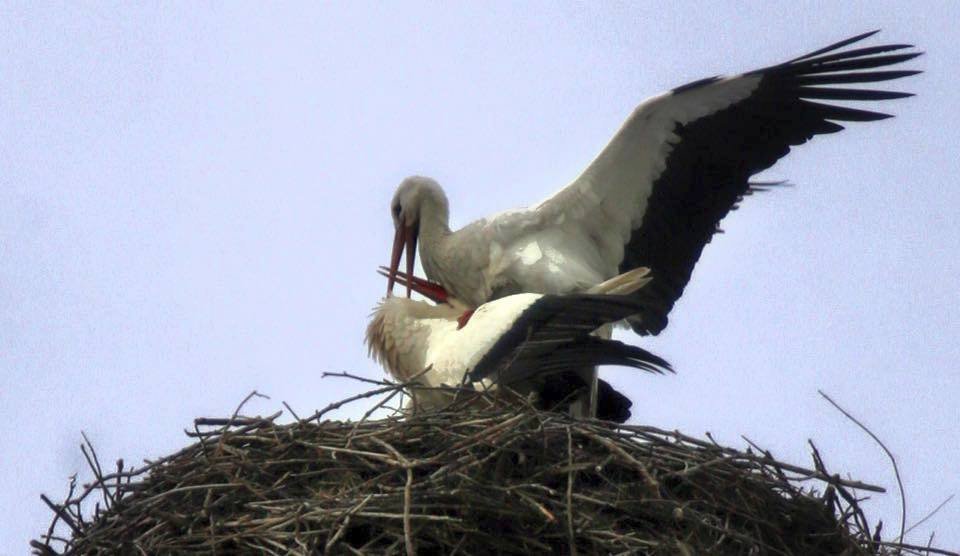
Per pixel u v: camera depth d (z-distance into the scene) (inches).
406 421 518.9
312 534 483.2
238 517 502.0
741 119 648.4
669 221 652.7
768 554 512.4
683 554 485.1
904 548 516.7
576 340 570.3
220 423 525.3
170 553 501.0
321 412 523.5
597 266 653.9
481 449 503.8
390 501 488.1
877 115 646.5
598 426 522.6
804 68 643.5
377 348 616.7
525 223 649.6
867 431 518.6
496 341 576.1
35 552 522.6
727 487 515.2
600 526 494.9
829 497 521.7
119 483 523.5
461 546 489.4
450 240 664.4
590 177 643.5
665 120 641.0
